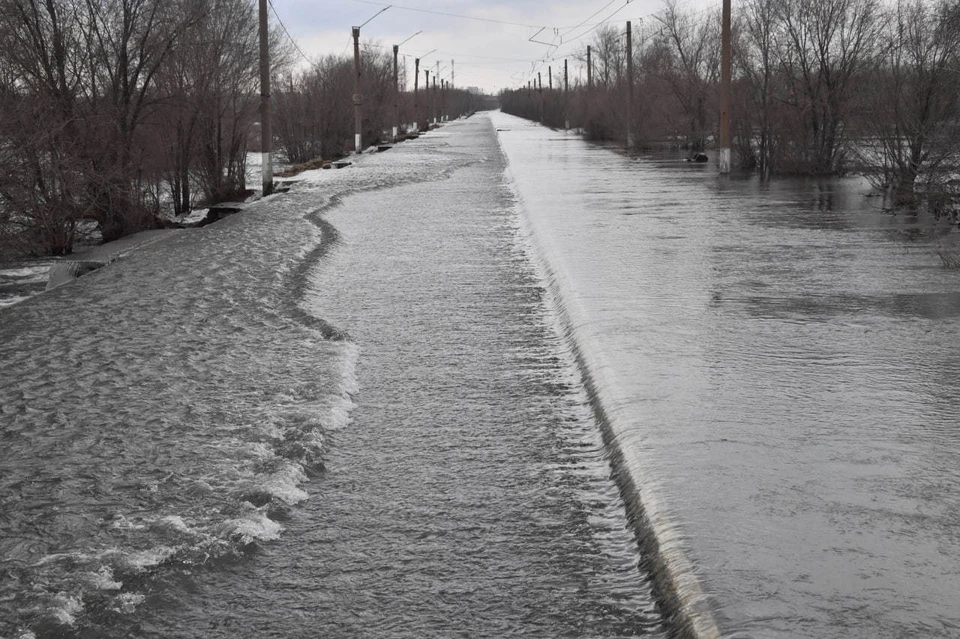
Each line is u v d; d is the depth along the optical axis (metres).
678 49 54.53
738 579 4.05
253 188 35.56
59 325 10.19
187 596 4.36
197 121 30.97
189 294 11.84
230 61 32.94
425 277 12.95
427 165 40.03
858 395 6.72
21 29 21.44
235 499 5.47
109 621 4.13
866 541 4.39
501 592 4.38
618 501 5.39
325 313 10.69
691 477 5.23
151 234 23.47
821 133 29.66
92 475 5.88
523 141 63.16
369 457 6.20
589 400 7.28
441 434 6.63
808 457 5.50
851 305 9.84
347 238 17.09
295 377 8.01
